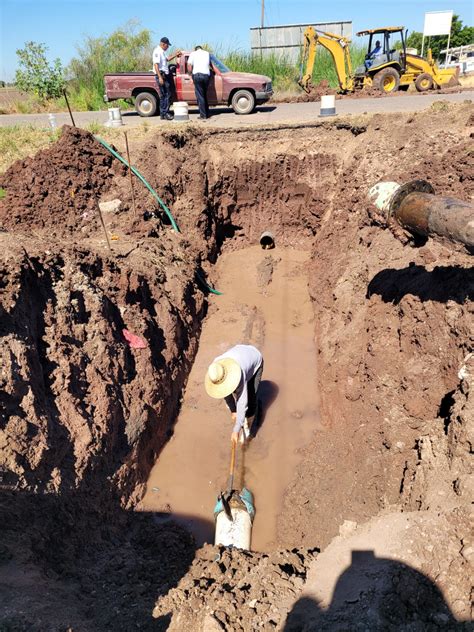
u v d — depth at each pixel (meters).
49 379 5.30
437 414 5.30
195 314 8.99
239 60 20.30
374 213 8.08
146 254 8.38
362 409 6.11
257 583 4.04
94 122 12.89
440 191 7.88
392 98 15.51
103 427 5.56
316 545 5.11
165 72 12.77
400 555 3.68
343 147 10.70
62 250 6.63
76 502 4.87
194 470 6.43
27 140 10.97
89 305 6.32
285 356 8.44
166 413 7.03
